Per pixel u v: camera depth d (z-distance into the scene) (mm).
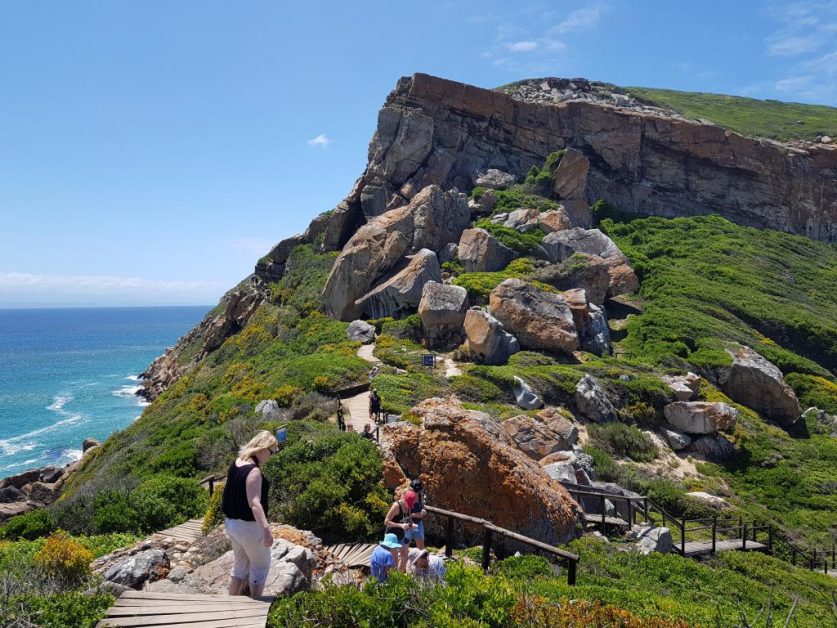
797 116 85500
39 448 50969
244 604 5988
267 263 55156
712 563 15672
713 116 81312
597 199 60906
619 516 18000
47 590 7137
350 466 12508
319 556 9430
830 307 46531
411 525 8453
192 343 62812
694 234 56219
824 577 15938
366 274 39906
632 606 8852
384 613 6051
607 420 27172
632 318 39750
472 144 60125
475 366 29109
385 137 56281
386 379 26984
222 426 24703
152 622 5590
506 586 6477
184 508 15094
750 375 31781
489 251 42031
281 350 38344
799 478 25250
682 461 26250
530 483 13203
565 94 75688
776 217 63875
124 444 33219
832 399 33219
